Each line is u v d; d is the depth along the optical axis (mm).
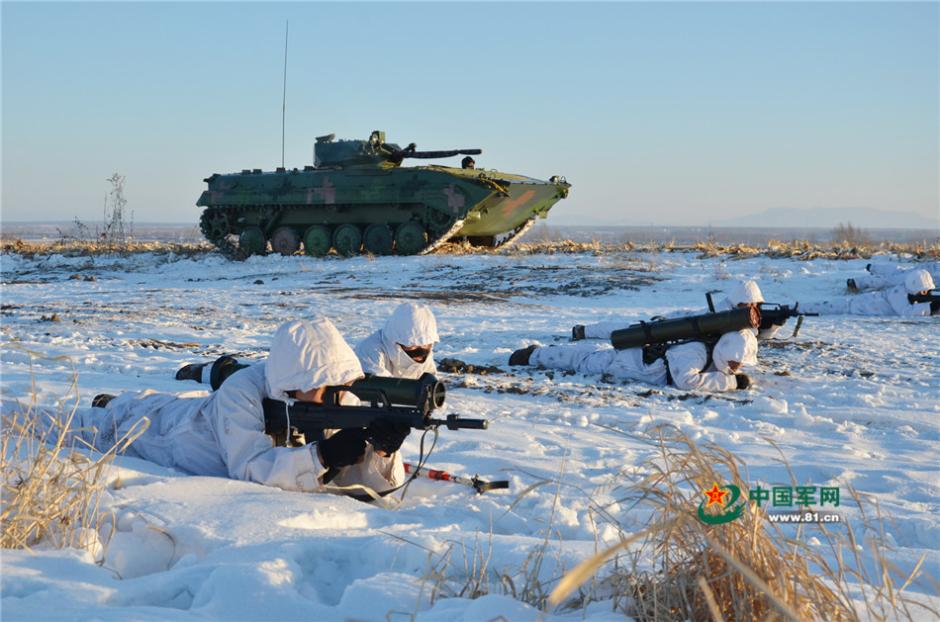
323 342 5000
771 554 3174
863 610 3311
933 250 27344
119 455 5562
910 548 4523
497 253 33500
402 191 32938
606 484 5457
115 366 11031
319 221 35438
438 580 3459
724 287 23516
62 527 4051
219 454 5445
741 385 10523
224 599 3373
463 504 5160
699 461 3482
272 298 22625
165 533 4141
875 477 6359
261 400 5297
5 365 11000
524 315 19156
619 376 11102
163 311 19109
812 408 9508
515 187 33156
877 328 16281
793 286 23266
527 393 9922
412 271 29062
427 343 7336
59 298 23297
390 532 4281
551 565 3748
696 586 3191
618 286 24109
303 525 4406
